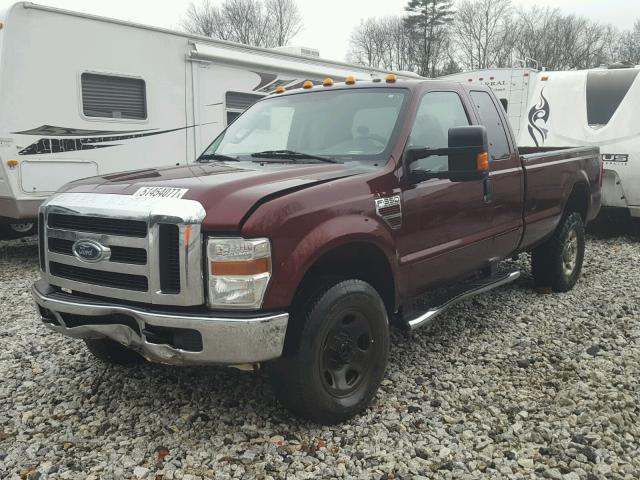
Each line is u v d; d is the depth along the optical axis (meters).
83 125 7.64
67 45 7.38
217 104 9.06
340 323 3.35
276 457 3.11
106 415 3.58
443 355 4.45
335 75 10.80
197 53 8.58
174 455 3.14
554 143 9.84
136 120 8.16
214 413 3.56
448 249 4.20
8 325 5.23
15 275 7.20
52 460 3.11
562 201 5.76
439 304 4.17
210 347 2.96
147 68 8.17
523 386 3.93
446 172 3.75
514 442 3.26
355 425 3.43
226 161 4.22
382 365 3.61
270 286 3.00
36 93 7.18
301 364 3.16
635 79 9.27
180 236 2.95
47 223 3.48
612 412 3.56
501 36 56.44
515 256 5.65
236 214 2.96
